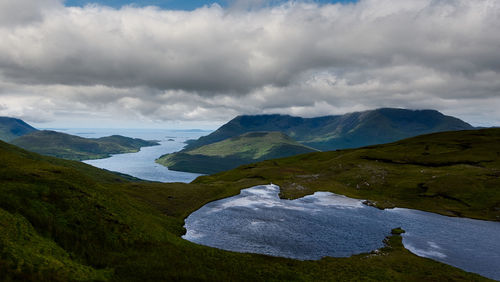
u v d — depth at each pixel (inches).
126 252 1571.1
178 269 1464.1
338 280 1589.6
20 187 1701.5
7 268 996.6
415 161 5585.6
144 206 2785.4
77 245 1433.3
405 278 1656.0
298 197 3811.5
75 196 1895.9
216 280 1413.6
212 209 3196.4
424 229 2687.0
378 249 2196.1
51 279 1045.8
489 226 2800.2
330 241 2320.4
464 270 1867.6
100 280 1178.6
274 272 1631.4
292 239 2327.8
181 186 4389.8
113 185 3843.5
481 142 6633.9
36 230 1379.2
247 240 2258.9
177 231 2348.7
